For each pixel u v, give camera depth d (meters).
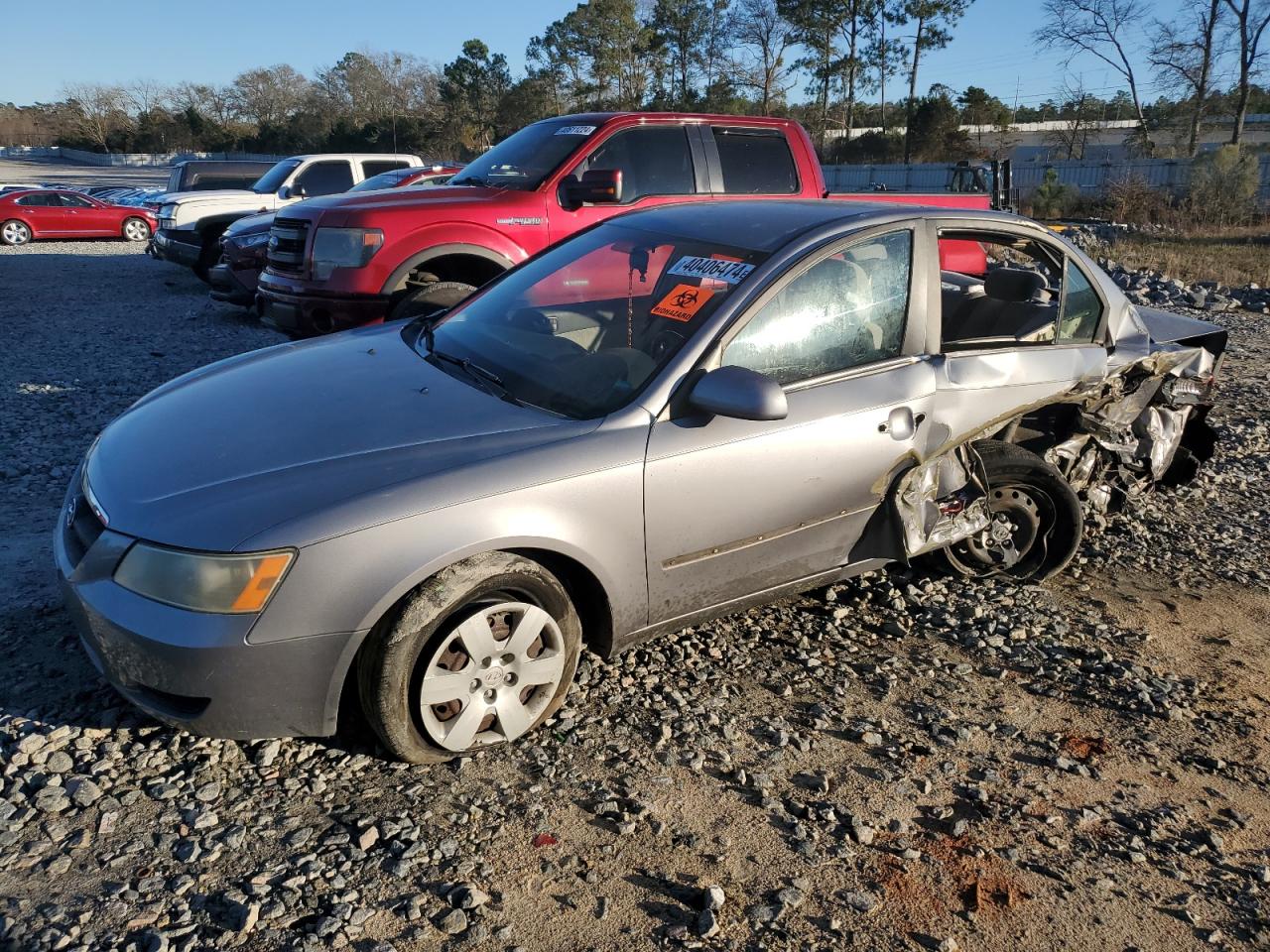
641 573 3.26
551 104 78.12
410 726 2.91
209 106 94.00
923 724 3.45
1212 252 21.17
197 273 14.83
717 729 3.33
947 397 3.93
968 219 4.13
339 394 3.42
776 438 3.43
